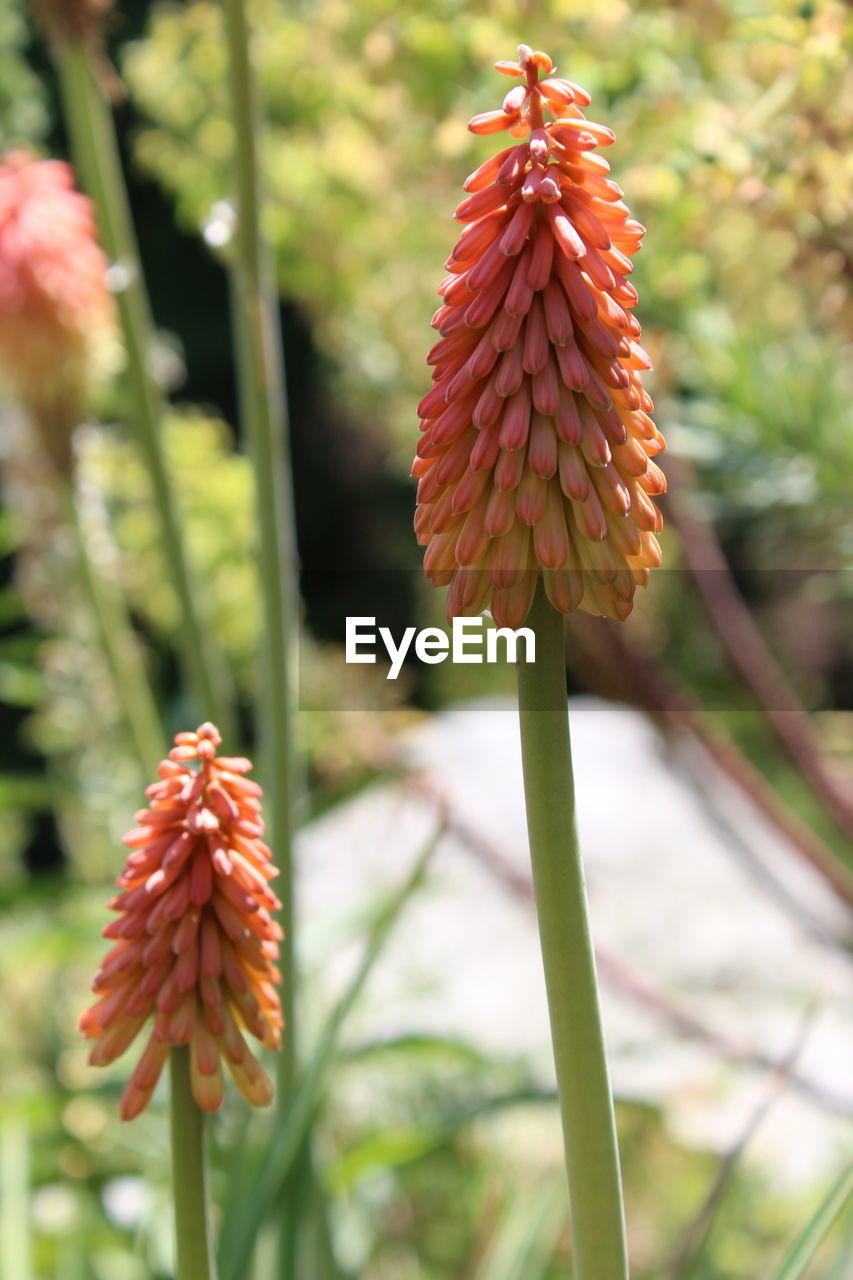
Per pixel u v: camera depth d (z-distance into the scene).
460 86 1.53
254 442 1.11
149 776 1.48
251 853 0.62
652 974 1.90
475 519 0.55
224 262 1.30
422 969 1.94
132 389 1.34
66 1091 1.29
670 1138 1.62
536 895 0.55
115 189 1.34
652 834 2.19
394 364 2.12
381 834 2.03
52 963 1.64
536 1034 1.86
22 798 1.76
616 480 0.55
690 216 1.22
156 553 2.13
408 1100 1.66
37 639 1.78
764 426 1.28
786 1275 0.67
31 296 1.49
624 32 1.29
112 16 1.37
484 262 0.54
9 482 1.73
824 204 1.05
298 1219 1.04
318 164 1.94
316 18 1.78
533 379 0.54
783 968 1.88
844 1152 1.53
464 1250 1.71
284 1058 1.00
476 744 2.33
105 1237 1.44
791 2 1.06
